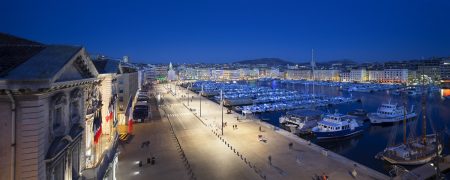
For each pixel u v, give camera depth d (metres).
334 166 52.56
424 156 62.91
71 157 23.73
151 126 85.69
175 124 89.88
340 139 87.38
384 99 193.75
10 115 17.42
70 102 23.88
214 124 90.56
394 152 65.38
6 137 17.38
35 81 16.72
